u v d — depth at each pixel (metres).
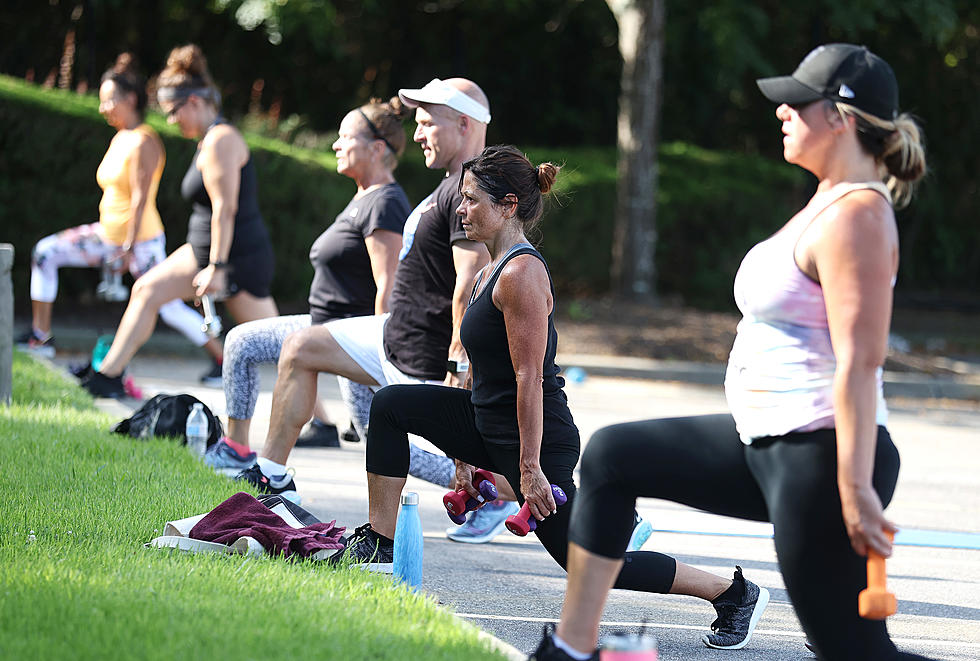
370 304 23.48
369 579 15.24
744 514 11.30
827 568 10.49
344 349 20.03
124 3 72.19
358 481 25.14
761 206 71.25
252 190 30.09
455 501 16.12
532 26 83.69
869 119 10.38
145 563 15.06
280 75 77.19
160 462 22.03
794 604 10.77
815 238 10.30
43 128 48.50
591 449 11.35
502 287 14.28
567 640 11.32
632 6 59.38
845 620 10.57
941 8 67.06
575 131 87.50
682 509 25.86
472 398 15.20
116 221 35.72
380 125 22.66
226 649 11.65
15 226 48.94
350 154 22.72
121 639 11.77
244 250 29.98
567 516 14.38
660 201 69.50
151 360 45.06
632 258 59.84
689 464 11.13
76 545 16.03
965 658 15.43
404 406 15.80
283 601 13.71
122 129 35.62
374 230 22.27
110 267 36.03
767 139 94.06
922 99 90.25
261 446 28.23
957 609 18.28
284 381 20.34
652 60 59.53
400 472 16.19
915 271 91.19
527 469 14.12
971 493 29.38
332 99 79.88
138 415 24.75
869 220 10.09
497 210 14.57
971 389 51.22
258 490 20.41
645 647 10.16
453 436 15.66
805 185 76.62
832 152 10.54
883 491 10.49
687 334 54.00
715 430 11.21
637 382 49.22
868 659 10.63
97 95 59.69
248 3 60.34
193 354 47.31
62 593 13.15
